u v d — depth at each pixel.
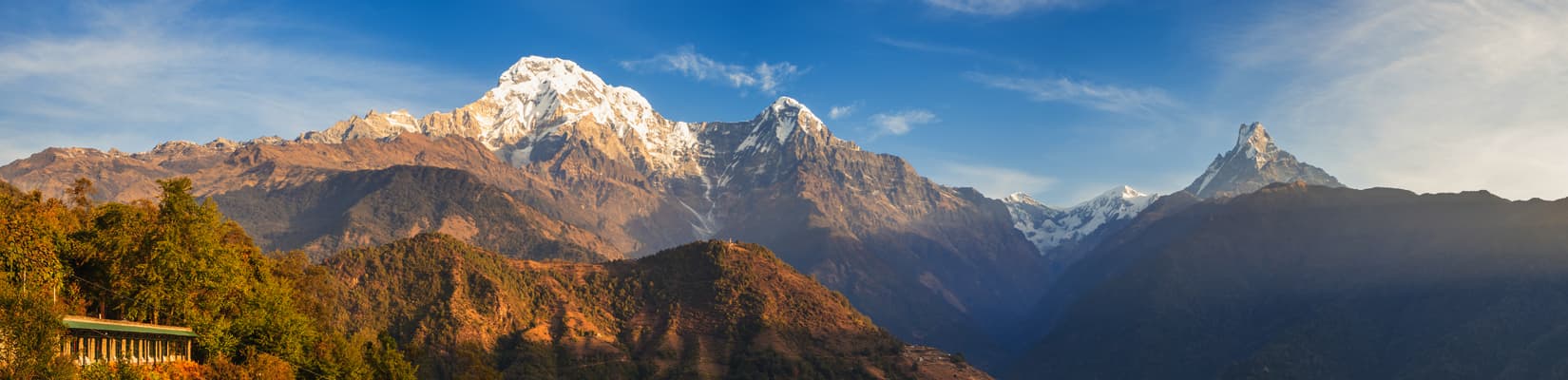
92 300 114.69
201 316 118.81
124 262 117.62
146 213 126.50
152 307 116.75
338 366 133.38
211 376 111.31
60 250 113.50
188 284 120.62
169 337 109.69
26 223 108.81
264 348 122.69
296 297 159.00
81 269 116.38
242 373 114.19
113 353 100.50
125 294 115.62
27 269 104.75
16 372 87.81
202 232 126.56
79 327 96.06
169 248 119.56
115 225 120.62
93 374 94.56
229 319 123.19
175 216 126.00
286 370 119.06
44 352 89.94
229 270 127.38
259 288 134.50
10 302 90.25
